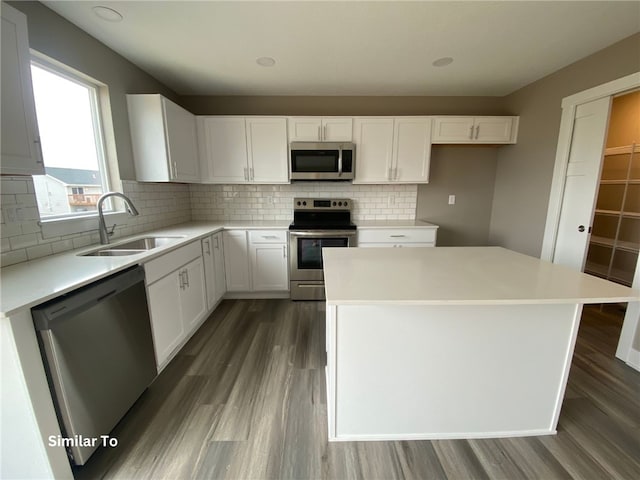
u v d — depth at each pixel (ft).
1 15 3.67
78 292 3.76
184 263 6.73
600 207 10.13
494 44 6.78
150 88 8.41
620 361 6.27
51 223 5.24
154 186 8.57
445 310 3.87
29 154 4.09
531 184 9.45
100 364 4.05
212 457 4.02
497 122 9.89
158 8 5.26
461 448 4.19
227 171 9.97
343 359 3.99
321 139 9.84
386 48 6.93
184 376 5.82
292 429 4.50
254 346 6.96
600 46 6.92
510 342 4.01
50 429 3.38
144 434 4.41
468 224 11.46
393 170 10.09
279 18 5.64
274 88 9.62
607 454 4.08
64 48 5.52
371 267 4.67
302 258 9.65
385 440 4.32
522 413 4.29
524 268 4.62
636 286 5.92
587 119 7.59
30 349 3.18
